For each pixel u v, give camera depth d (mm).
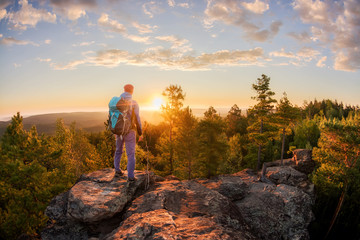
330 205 22250
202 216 3545
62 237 3930
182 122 8227
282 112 27750
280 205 7102
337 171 21281
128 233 2656
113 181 4867
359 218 20750
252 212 6297
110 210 3910
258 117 28250
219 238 2547
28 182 13211
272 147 44219
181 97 21953
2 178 13312
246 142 45219
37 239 11562
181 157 8094
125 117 4375
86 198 4059
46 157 15250
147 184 5102
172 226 2805
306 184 20656
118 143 4992
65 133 29375
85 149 32156
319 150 22688
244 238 2770
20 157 14312
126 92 4508
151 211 3619
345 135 19688
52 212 4316
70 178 15484
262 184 10602
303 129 47250
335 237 19750
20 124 16375
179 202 4125
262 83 27094
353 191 23234
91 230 4000
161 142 17828
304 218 7191
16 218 12570
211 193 4465
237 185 7309
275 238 5910
